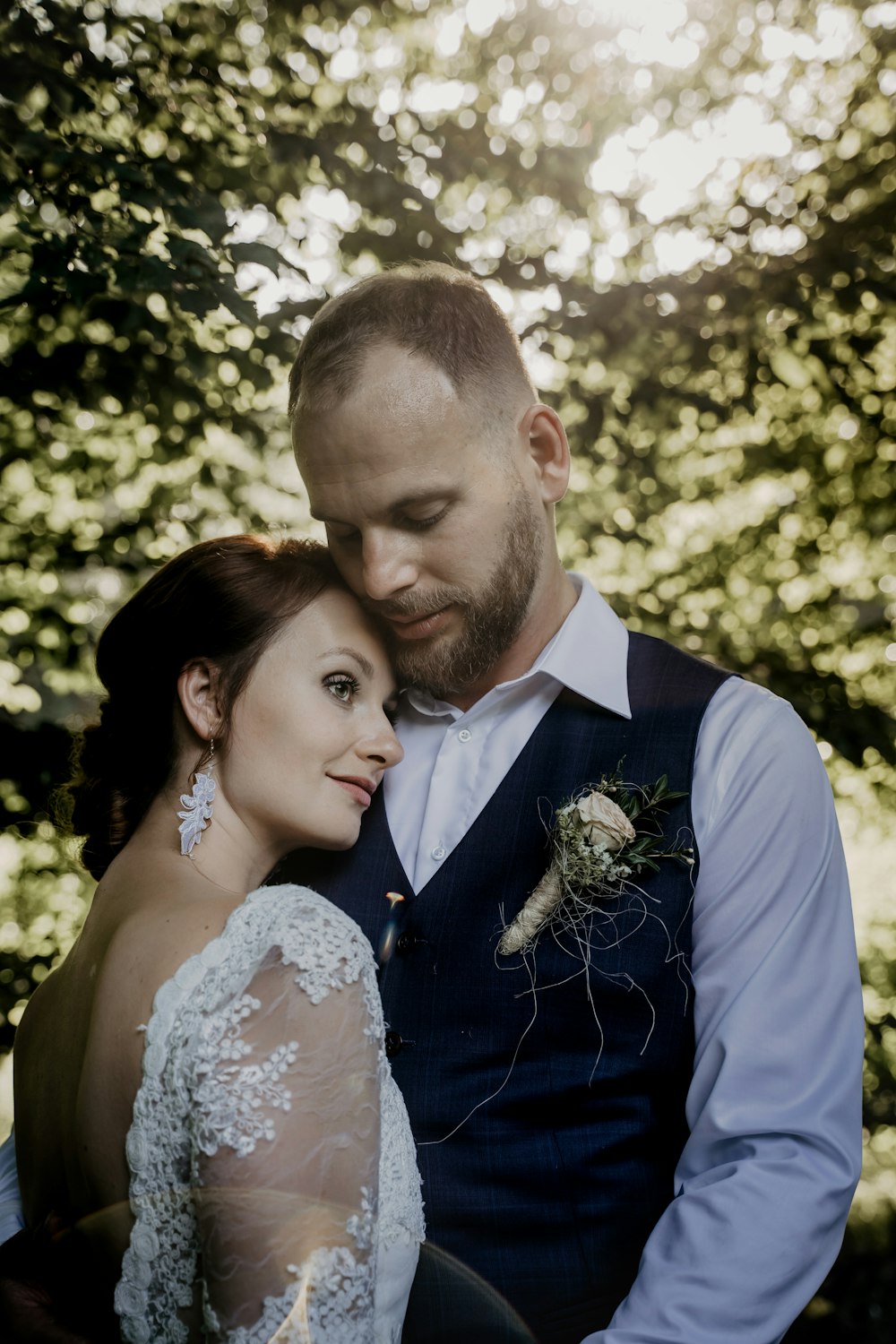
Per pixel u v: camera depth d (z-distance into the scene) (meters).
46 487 4.52
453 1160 1.65
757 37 5.12
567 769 1.79
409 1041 1.72
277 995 1.29
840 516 5.34
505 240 4.67
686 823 1.72
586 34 4.89
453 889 1.77
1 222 3.04
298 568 1.73
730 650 4.79
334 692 1.68
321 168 3.73
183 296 2.91
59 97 3.11
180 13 4.19
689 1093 1.65
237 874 1.67
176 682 1.67
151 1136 1.28
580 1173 1.64
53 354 3.50
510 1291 1.59
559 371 4.56
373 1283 1.28
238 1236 1.19
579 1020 1.68
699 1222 1.48
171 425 4.03
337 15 4.61
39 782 3.39
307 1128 1.25
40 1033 1.63
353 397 1.63
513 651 1.86
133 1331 1.30
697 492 5.38
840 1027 1.62
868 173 4.83
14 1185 1.80
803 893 1.66
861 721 4.41
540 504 1.84
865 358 4.74
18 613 4.19
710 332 4.53
